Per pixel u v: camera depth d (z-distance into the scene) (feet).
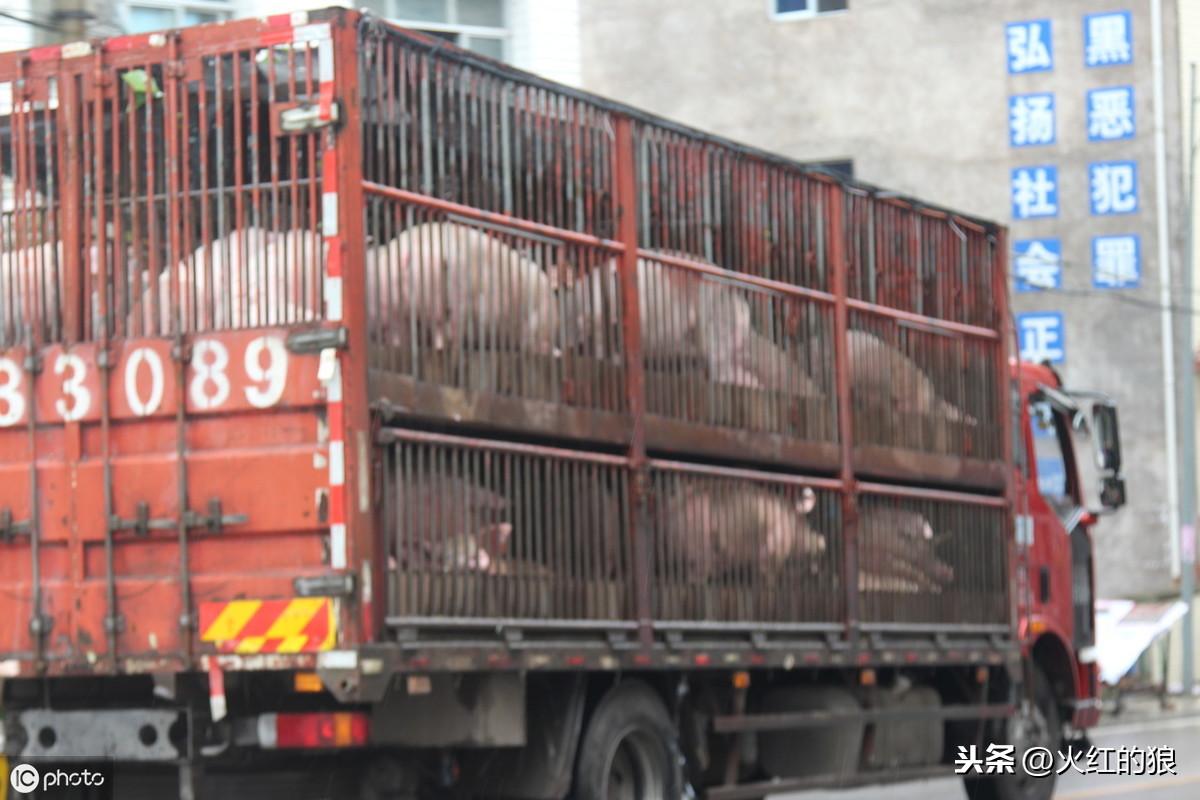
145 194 32.68
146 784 35.24
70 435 32.65
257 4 66.95
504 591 33.35
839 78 119.44
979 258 51.49
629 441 37.22
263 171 31.71
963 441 49.60
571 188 36.50
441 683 33.19
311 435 30.91
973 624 49.26
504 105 34.81
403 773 35.06
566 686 35.63
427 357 32.27
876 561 45.34
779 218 42.98
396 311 31.68
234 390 31.42
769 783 42.98
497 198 34.45
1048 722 53.93
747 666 40.04
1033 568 52.95
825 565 43.39
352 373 30.58
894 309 47.03
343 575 30.19
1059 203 116.67
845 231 45.32
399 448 31.27
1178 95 116.47
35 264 33.47
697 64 121.08
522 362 34.58
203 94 32.24
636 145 38.37
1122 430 116.78
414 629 31.12
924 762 48.29
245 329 31.42
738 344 40.98
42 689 33.55
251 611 30.91
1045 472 54.65
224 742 32.24
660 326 38.45
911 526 46.93
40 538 32.65
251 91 31.71
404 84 32.24
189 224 32.24
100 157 33.12
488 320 33.81
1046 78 116.88
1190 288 109.29
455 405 32.68
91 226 33.12
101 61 33.06
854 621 44.06
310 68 31.19
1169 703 100.12
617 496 36.81
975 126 117.80
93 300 32.91
